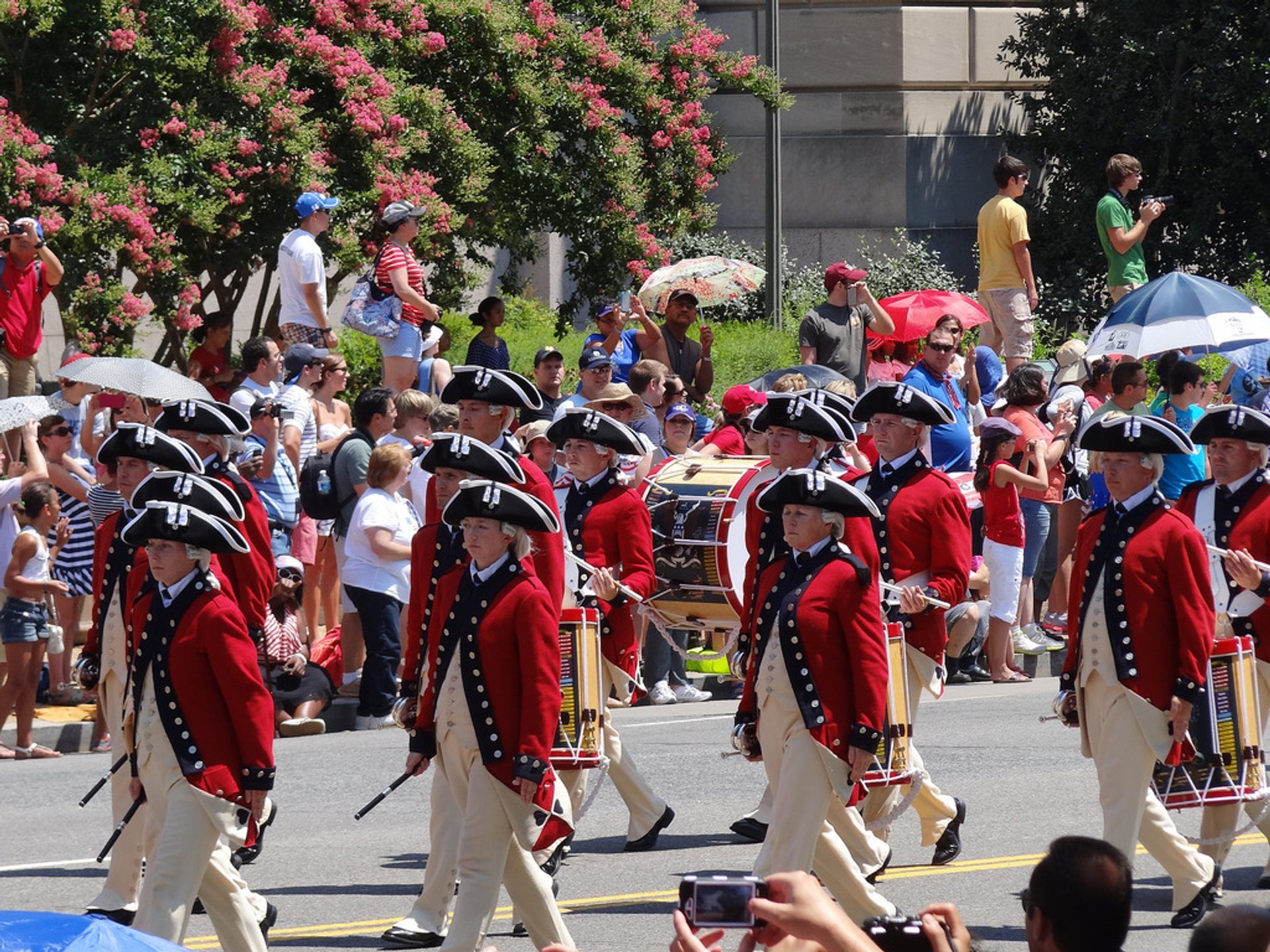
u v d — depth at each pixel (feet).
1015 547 181.37
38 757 153.69
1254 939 46.39
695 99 280.92
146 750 84.38
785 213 335.88
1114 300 236.43
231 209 215.72
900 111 329.11
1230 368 212.43
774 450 105.09
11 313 188.24
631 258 264.11
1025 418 181.37
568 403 179.42
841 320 211.20
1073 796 126.82
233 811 83.56
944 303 228.84
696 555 143.64
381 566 160.56
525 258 281.74
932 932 42.65
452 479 96.37
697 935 42.04
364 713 162.09
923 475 108.47
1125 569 94.48
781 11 333.42
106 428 182.80
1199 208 318.04
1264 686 105.60
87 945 47.47
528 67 251.39
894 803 104.27
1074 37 324.60
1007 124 334.24
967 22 331.16
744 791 131.64
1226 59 313.32
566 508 116.57
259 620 106.01
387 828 123.13
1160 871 109.60
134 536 83.61
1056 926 48.19
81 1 206.59
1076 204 323.78
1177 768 96.58
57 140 206.39
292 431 175.22
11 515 153.07
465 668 84.94
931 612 107.04
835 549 90.68
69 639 169.78
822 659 89.15
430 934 93.97
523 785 83.30
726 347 269.44
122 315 201.46
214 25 215.72
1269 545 105.19
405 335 198.18
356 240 226.99
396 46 238.07
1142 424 94.22
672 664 178.29
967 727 154.71
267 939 95.71
